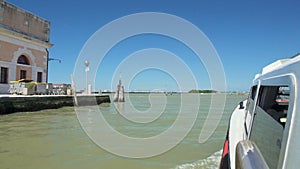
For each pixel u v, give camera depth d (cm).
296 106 153
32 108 1831
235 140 394
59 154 742
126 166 647
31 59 2661
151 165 657
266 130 239
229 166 331
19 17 2541
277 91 242
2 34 2266
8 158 693
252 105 378
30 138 955
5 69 2331
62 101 2233
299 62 169
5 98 1574
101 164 656
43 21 2939
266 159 202
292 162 143
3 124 1295
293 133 149
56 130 1150
